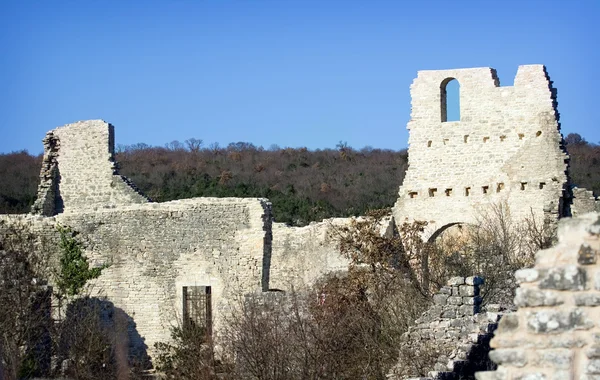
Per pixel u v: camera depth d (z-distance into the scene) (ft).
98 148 204.85
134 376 171.83
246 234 187.52
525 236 194.70
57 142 206.59
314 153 465.88
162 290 189.47
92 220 192.34
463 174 211.00
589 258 59.36
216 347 162.91
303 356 134.62
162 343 183.62
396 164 441.68
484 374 60.59
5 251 185.88
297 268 195.11
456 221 210.59
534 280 60.29
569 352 59.11
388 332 137.28
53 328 174.19
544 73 206.18
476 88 211.20
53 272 190.60
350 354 133.90
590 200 202.80
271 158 455.22
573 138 439.22
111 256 191.21
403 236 192.95
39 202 203.41
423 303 146.20
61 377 163.73
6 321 161.99
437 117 214.28
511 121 207.82
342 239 181.47
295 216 340.59
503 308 110.93
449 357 100.68
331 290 158.61
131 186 203.92
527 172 204.64
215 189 386.52
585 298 59.16
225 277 187.93
